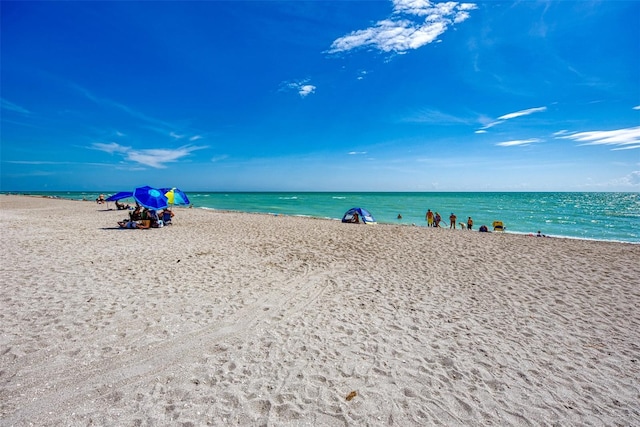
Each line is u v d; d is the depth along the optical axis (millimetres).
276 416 3154
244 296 6418
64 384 3475
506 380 3895
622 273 8547
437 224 21562
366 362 4188
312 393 3529
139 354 4145
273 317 5496
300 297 6512
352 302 6324
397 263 9445
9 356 3943
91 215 21359
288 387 3615
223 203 54094
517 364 4242
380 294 6812
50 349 4152
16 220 17453
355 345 4621
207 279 7422
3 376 3549
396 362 4215
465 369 4102
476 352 4520
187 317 5324
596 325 5434
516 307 6191
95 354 4094
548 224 25438
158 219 16375
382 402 3428
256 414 3170
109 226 15773
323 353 4371
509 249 11633
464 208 41406
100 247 10477
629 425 3201
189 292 6500
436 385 3758
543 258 10219
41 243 10805
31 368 3725
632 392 3717
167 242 11820
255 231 15578
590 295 6871
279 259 9664
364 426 3074
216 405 3271
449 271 8656
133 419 3027
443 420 3197
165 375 3734
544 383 3852
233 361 4094
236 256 9867
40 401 3191
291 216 27000
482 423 3176
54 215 21062
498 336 5008
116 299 5953
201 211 29594
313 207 43844
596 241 14172
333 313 5754
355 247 11734
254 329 5020
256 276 7824
